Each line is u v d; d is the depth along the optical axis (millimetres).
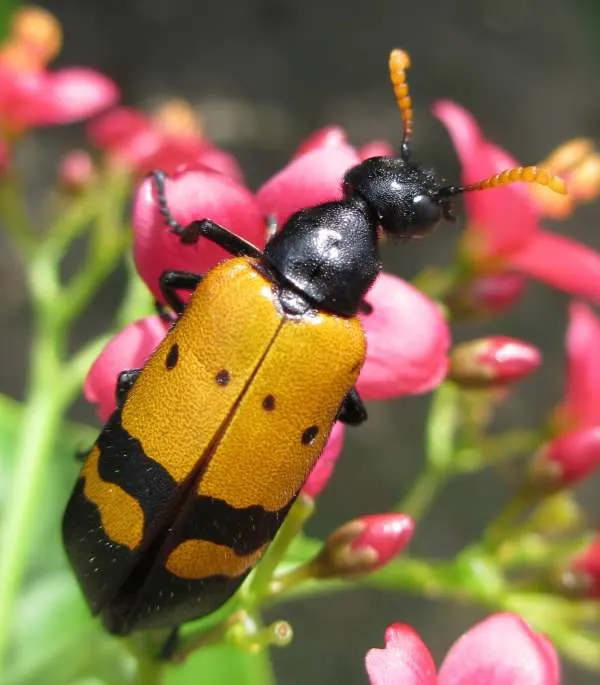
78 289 142
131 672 136
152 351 102
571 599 125
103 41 309
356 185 107
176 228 104
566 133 331
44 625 146
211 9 323
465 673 98
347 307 100
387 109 319
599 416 136
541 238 135
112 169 155
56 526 152
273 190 108
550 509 129
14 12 206
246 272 99
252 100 311
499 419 275
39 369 139
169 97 304
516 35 347
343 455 263
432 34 340
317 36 328
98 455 98
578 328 136
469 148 130
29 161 284
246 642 105
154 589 97
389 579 127
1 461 153
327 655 243
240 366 96
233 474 96
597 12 349
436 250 291
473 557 128
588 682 252
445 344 107
